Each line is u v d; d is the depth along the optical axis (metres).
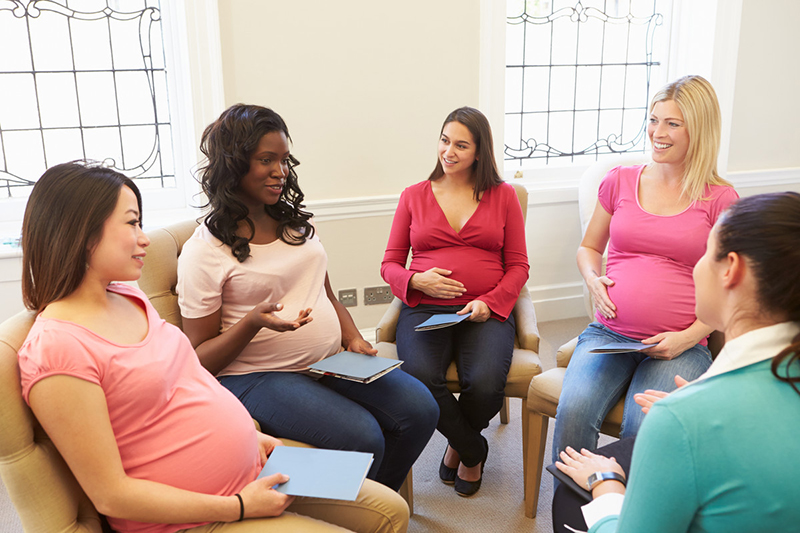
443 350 2.07
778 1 3.66
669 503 0.84
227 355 1.61
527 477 2.05
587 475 1.23
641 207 2.01
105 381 1.10
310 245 1.81
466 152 2.19
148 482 1.12
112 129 2.93
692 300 1.87
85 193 1.11
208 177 1.70
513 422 2.67
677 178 1.96
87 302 1.15
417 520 2.05
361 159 3.07
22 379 1.04
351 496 1.23
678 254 1.91
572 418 1.74
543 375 1.97
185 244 1.69
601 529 1.06
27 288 1.15
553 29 3.56
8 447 1.05
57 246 1.10
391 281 2.26
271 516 1.22
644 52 3.81
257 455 1.37
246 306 1.72
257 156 1.64
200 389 1.28
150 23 2.89
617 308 1.96
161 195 3.03
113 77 2.89
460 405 2.04
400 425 1.74
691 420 0.82
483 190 2.25
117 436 1.13
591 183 3.15
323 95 2.93
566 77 3.66
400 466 1.79
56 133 2.86
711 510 0.82
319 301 1.82
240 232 1.72
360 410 1.65
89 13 2.80
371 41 2.94
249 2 2.72
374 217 3.15
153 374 1.15
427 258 2.27
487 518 2.06
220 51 2.71
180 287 1.66
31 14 2.71
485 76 3.16
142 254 1.21
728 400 0.82
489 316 2.15
